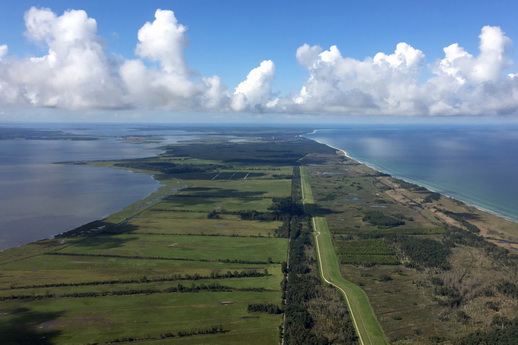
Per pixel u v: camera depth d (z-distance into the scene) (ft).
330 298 459.32
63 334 383.86
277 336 381.19
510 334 363.35
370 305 442.09
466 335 376.68
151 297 460.96
